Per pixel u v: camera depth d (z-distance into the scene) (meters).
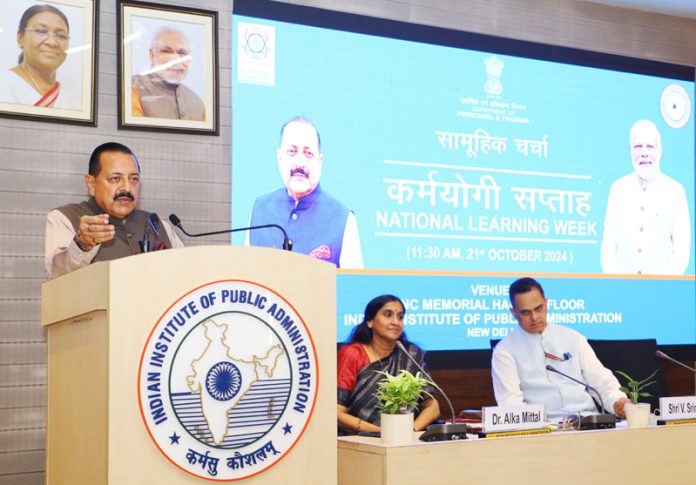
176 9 4.36
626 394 4.56
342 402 4.32
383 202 4.88
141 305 2.08
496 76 5.27
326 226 4.70
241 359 2.17
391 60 4.95
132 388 2.05
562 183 5.45
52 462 2.49
